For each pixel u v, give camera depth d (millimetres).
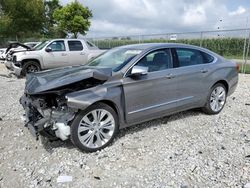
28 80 4434
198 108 5910
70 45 12273
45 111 3879
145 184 3176
